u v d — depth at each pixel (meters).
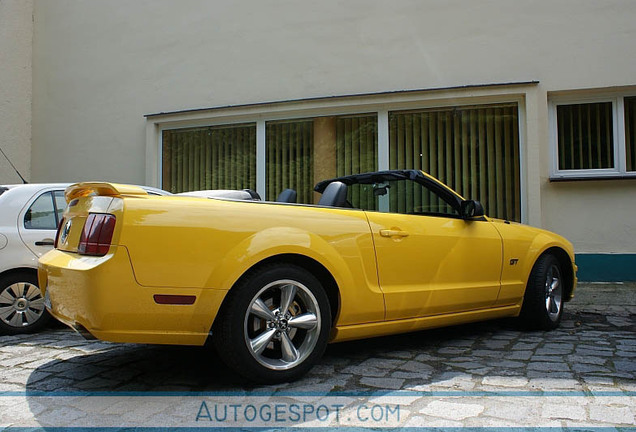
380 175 4.70
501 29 7.25
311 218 3.56
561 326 5.33
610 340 4.65
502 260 4.72
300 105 7.93
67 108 9.43
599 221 6.89
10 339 4.79
